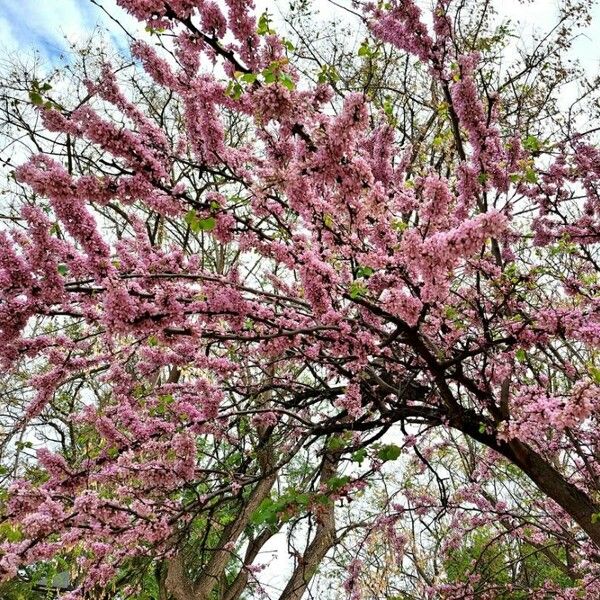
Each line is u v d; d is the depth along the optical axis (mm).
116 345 4664
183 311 2812
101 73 3271
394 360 4180
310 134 2537
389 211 2994
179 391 4984
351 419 4652
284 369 6277
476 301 4184
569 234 4578
